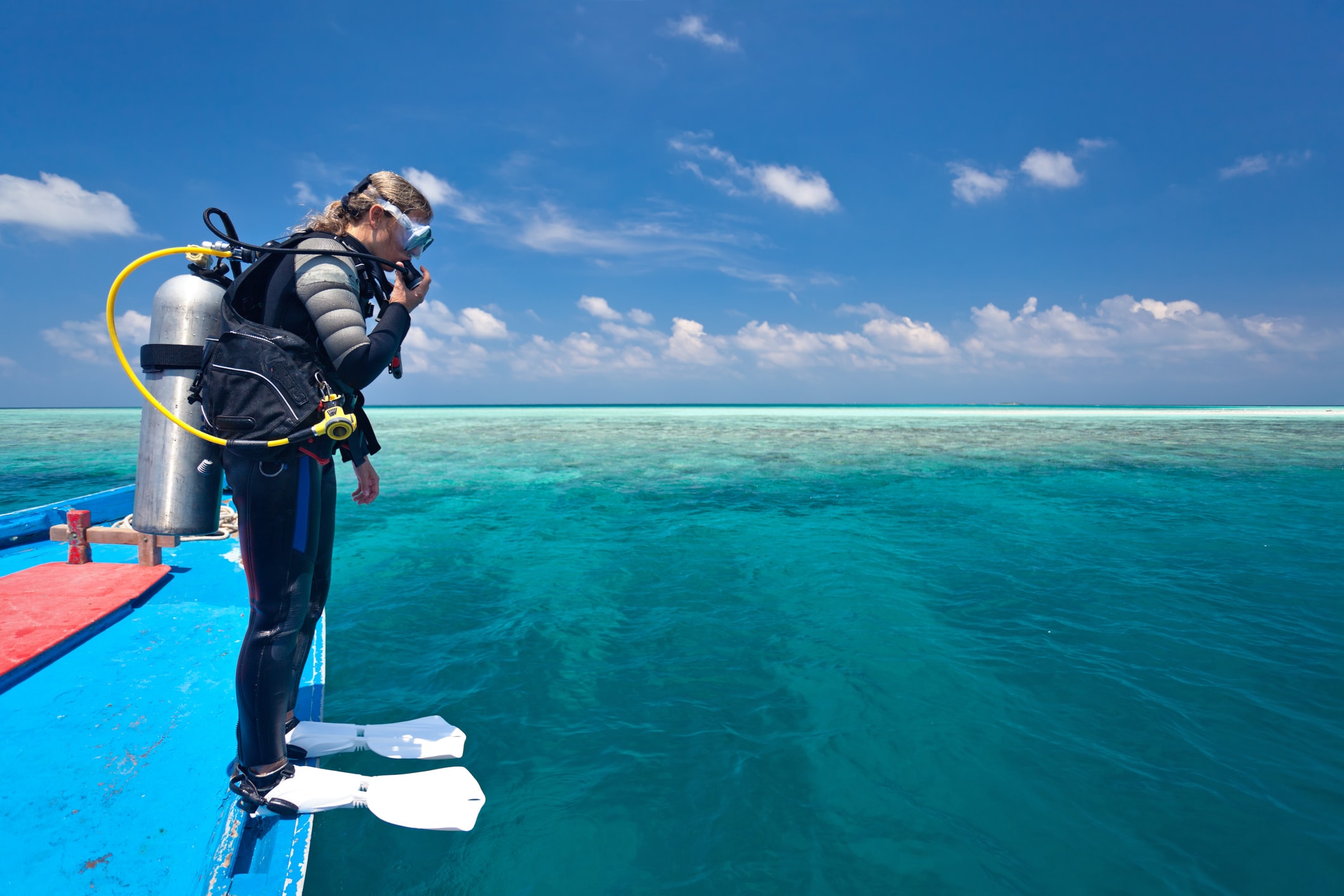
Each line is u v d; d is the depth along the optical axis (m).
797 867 1.66
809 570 4.54
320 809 1.58
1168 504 7.37
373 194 1.56
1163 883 1.60
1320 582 4.25
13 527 3.68
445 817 1.68
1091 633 3.33
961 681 2.76
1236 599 3.88
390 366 1.73
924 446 15.62
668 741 2.27
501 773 2.06
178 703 1.88
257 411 1.38
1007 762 2.14
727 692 2.66
